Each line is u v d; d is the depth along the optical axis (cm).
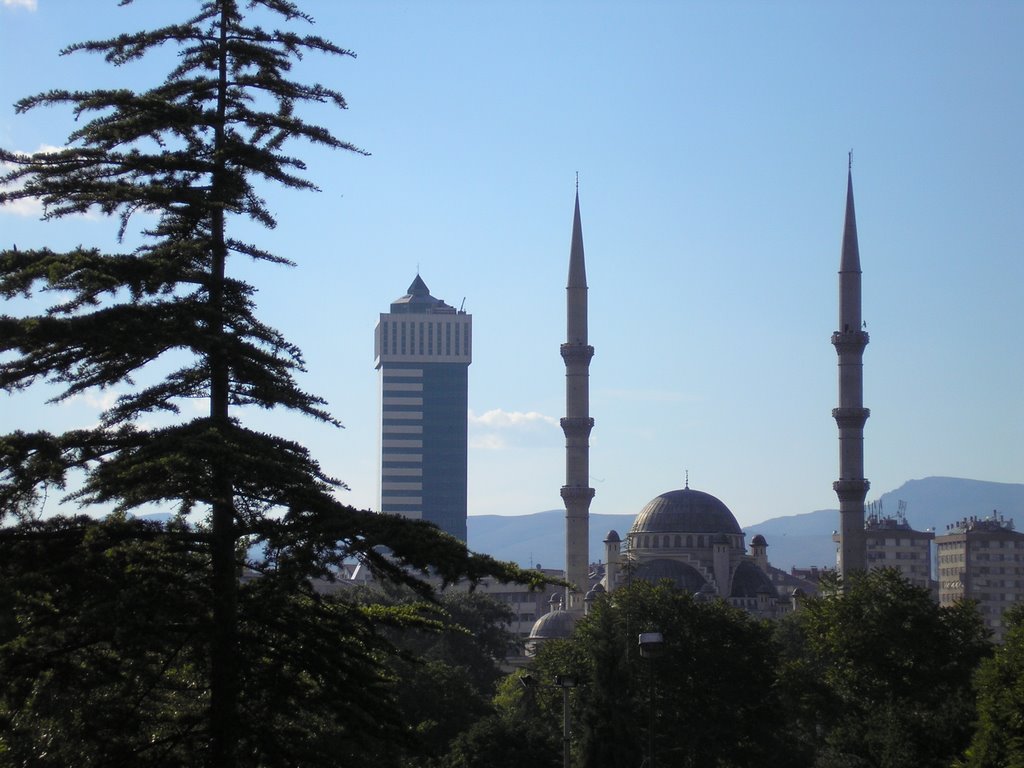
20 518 4453
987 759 9725
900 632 14712
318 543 4569
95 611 4262
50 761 4541
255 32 5284
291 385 4947
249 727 4644
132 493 4528
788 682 14700
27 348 4575
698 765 13525
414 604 5328
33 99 4894
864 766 12938
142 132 5016
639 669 12962
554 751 12044
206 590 4609
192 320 4753
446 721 13712
